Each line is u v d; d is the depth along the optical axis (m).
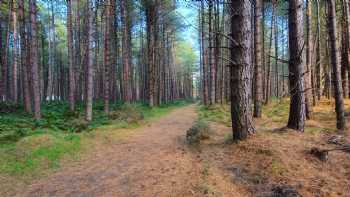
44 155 8.33
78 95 36.34
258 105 15.33
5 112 18.20
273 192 5.21
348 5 18.84
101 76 39.72
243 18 8.06
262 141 7.59
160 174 6.69
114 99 31.19
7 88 31.05
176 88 65.81
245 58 8.09
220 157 7.38
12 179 6.71
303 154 6.74
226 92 32.22
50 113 17.78
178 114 22.97
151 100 28.56
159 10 30.28
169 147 9.52
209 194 5.33
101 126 13.94
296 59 9.09
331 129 10.76
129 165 7.67
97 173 7.12
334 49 10.95
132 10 29.56
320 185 5.35
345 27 19.16
